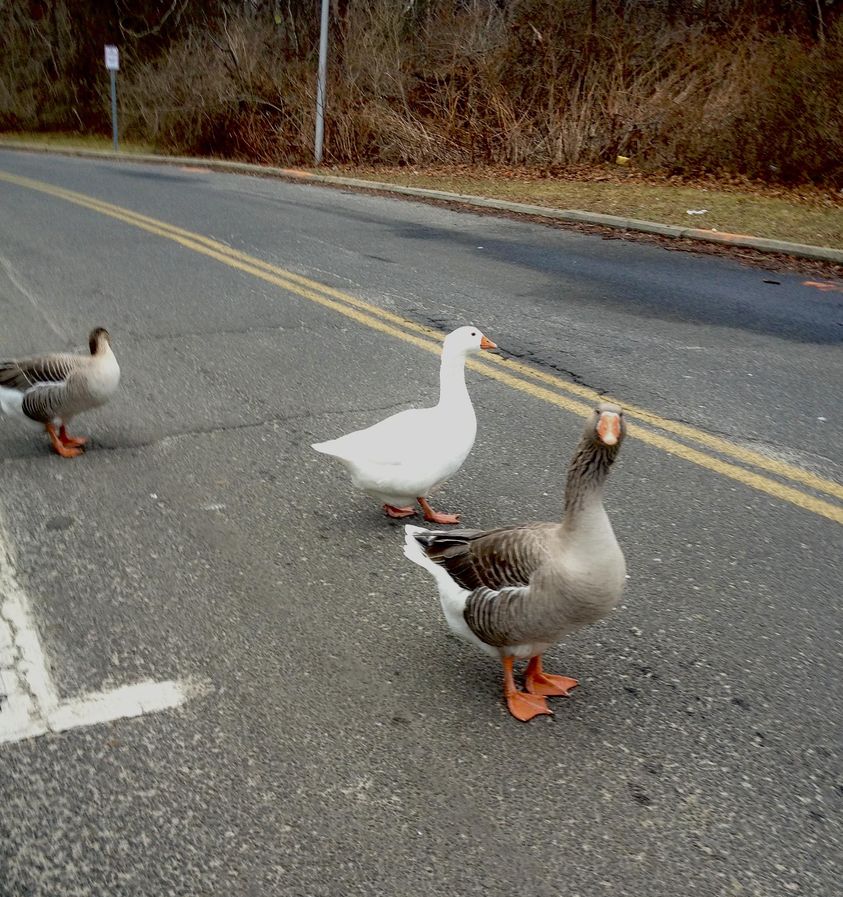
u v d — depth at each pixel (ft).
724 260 39.34
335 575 15.11
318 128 70.79
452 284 34.19
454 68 70.18
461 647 13.34
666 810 10.41
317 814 10.23
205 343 26.73
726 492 18.11
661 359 25.96
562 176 61.36
